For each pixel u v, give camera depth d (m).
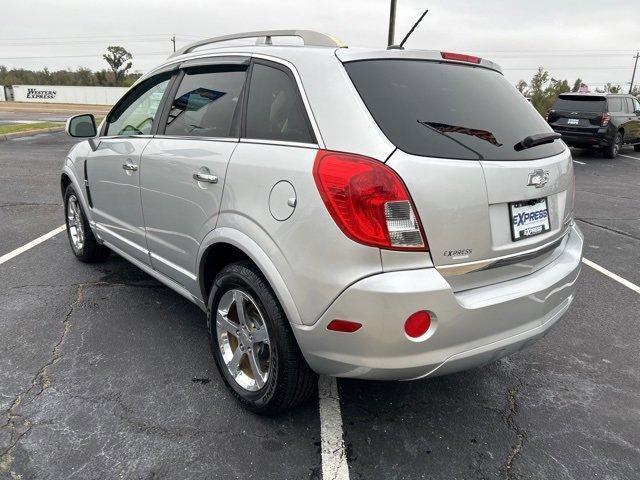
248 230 2.33
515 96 2.77
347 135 2.07
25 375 2.85
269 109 2.44
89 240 4.33
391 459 2.35
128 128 3.57
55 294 3.91
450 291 2.03
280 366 2.32
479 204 2.12
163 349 3.19
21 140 14.73
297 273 2.12
